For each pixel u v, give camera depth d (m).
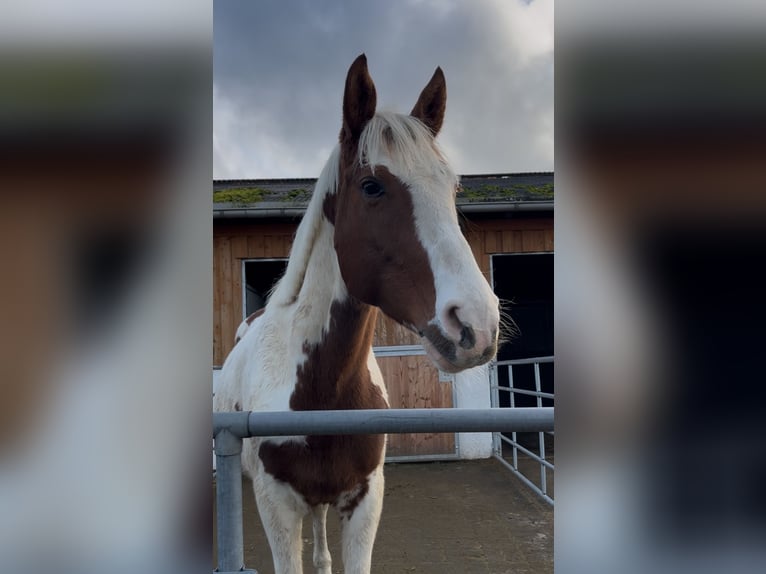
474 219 4.24
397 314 1.14
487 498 3.43
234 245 4.15
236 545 0.87
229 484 0.88
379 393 1.58
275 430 0.87
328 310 1.41
